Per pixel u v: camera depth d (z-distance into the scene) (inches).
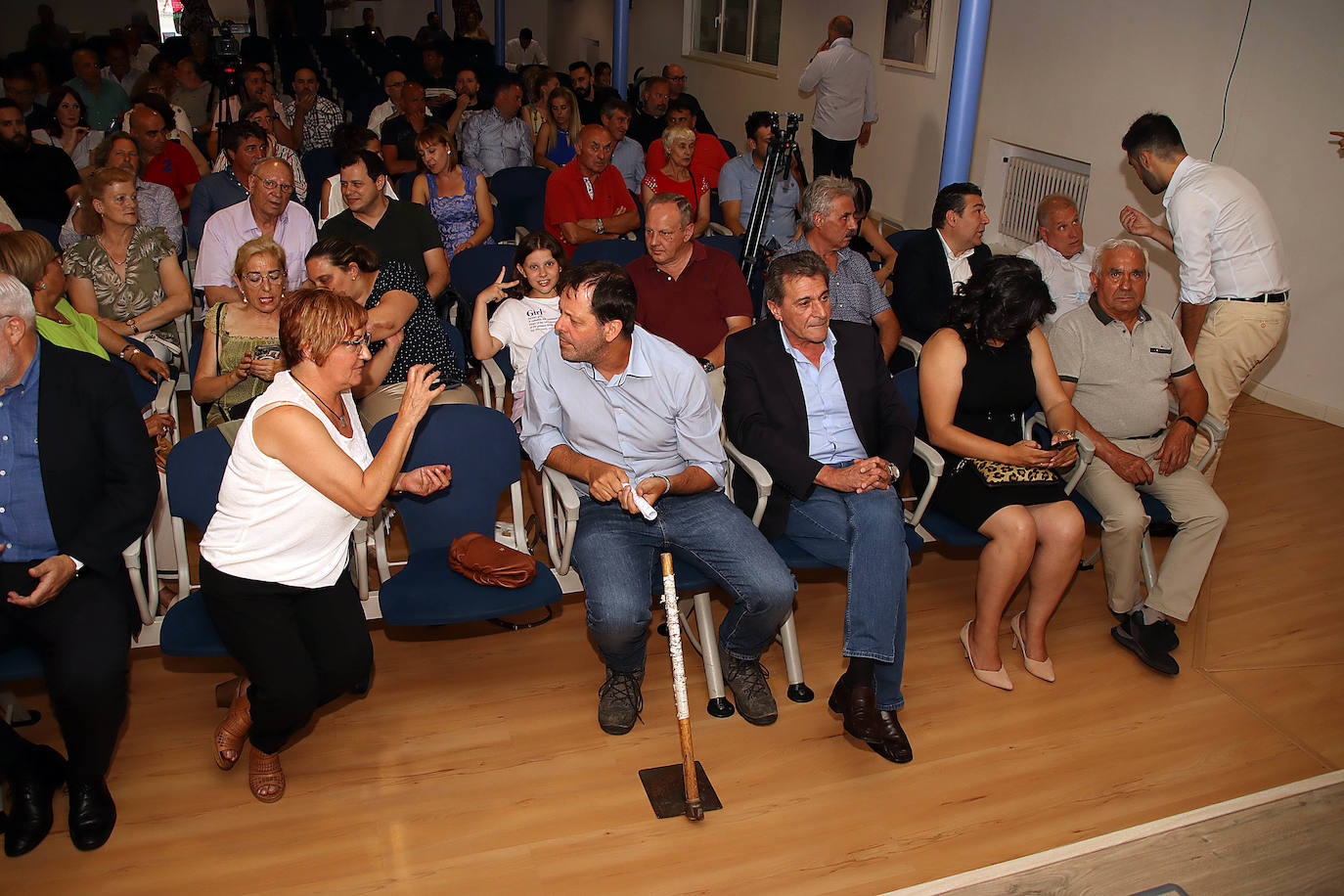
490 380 149.3
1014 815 100.5
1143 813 101.2
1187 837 96.8
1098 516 127.3
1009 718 115.4
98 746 91.4
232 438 106.3
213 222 157.3
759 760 107.0
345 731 109.3
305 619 96.1
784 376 118.9
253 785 98.7
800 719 114.0
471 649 124.9
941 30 296.2
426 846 93.9
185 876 89.5
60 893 87.3
